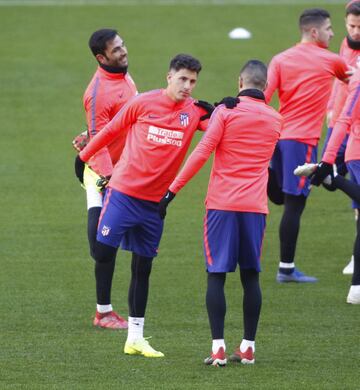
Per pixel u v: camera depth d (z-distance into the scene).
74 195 46.09
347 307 32.03
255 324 26.44
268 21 75.56
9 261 36.75
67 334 29.14
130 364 26.39
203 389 24.34
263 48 69.31
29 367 26.08
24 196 45.75
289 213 34.69
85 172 30.31
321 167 30.67
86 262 36.78
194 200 45.97
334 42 67.88
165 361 26.66
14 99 60.72
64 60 67.25
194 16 77.00
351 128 32.47
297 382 24.92
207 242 26.23
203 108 27.16
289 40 70.94
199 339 28.69
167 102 26.72
